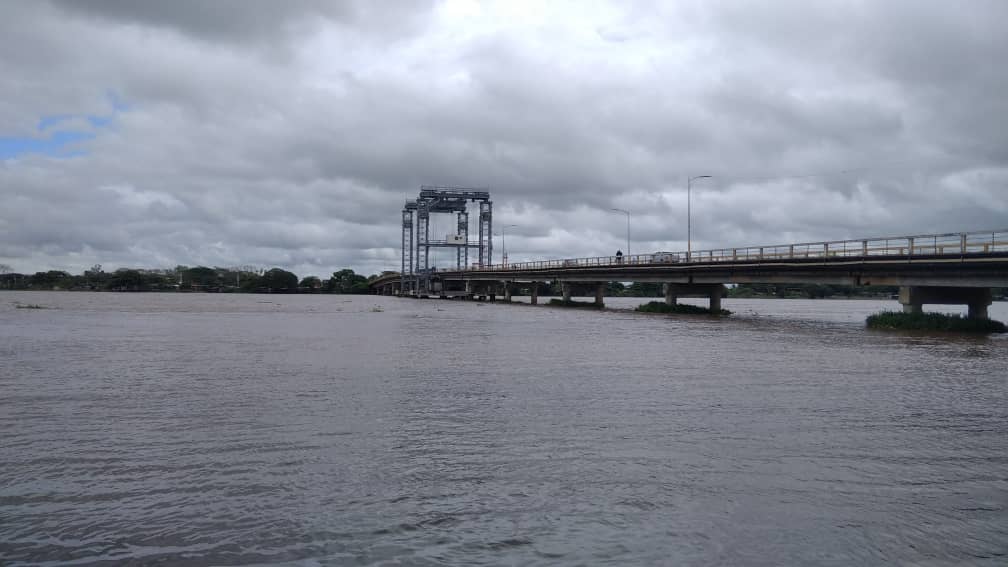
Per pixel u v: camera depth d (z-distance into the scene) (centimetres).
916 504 1030
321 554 855
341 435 1437
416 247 18112
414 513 985
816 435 1443
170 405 1766
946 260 4266
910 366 2622
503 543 886
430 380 2233
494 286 15612
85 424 1537
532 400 1853
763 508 1010
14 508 1002
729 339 3978
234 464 1217
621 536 909
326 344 3634
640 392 1988
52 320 6147
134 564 828
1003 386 2109
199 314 7619
